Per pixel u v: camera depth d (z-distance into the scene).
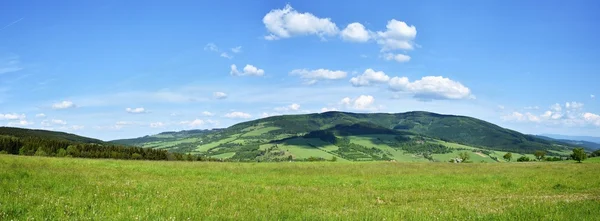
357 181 31.27
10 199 13.74
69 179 21.88
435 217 13.70
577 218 13.23
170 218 11.96
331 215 13.98
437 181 32.09
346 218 13.25
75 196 16.00
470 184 30.41
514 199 20.55
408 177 35.12
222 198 18.12
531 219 13.30
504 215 14.05
